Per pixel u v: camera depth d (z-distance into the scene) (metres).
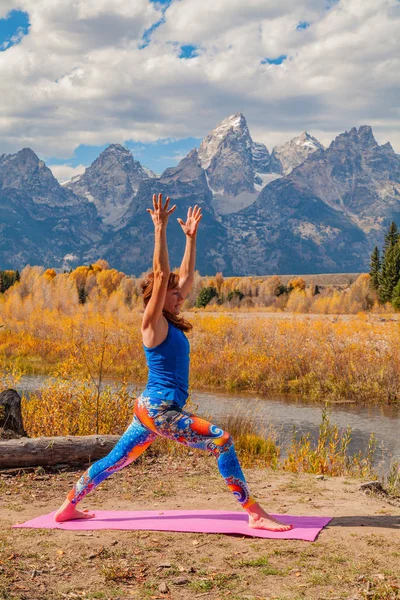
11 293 51.97
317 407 18.27
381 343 24.19
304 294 65.00
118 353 24.81
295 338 24.61
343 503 5.93
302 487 6.66
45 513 5.55
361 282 64.12
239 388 21.56
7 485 6.62
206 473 7.23
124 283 63.41
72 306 43.84
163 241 4.49
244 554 4.33
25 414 10.05
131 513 5.38
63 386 10.33
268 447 11.53
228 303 72.06
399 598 3.58
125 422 9.87
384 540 4.62
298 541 4.59
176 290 4.71
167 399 4.64
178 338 4.66
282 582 3.86
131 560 4.25
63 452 7.34
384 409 17.94
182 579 3.89
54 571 4.04
